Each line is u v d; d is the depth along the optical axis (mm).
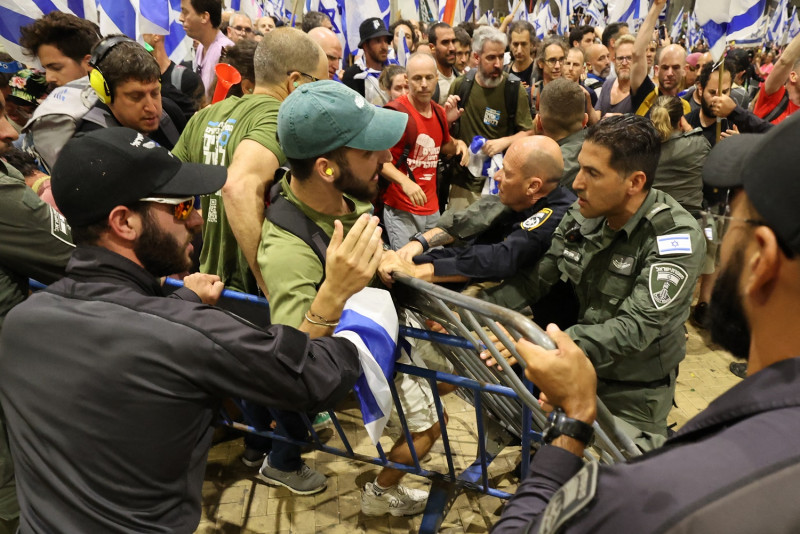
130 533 1100
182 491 1152
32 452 1104
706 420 624
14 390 1107
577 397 909
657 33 7227
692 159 3268
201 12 3814
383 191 3848
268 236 1528
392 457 2082
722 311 671
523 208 2260
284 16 6820
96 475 1070
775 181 570
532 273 2217
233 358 1055
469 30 6375
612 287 1903
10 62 3117
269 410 2096
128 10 3043
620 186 1744
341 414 2873
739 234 635
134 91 2312
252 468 2514
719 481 539
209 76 3982
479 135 4301
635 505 568
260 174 1740
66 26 2576
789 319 603
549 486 813
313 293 1439
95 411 1046
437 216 4020
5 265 1671
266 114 1895
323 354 1210
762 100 4613
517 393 1320
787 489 515
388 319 1458
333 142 1396
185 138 2201
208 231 2047
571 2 7504
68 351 1058
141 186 1113
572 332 1888
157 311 1070
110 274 1135
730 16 3686
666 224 1773
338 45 4207
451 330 1611
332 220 1541
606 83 4867
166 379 1041
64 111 2398
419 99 3709
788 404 575
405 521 2244
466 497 2385
